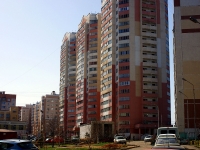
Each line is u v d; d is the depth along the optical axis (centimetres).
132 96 10338
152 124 10112
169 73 11362
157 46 10969
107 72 11325
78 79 13700
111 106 10856
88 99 12344
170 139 2175
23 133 11462
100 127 8475
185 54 8300
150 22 11019
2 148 1777
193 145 5300
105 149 3872
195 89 8100
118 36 10944
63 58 15862
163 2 11381
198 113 7962
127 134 10094
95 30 12719
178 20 8475
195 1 8506
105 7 11906
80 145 5234
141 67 10625
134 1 10969
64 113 15038
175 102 9138
